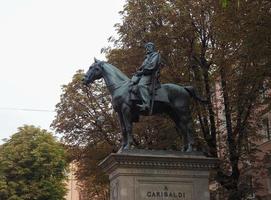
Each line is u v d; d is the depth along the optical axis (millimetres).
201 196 15164
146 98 15273
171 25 25250
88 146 32062
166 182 14992
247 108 24469
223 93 24562
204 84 25234
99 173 32375
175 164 15133
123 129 15578
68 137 32500
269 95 23141
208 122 25969
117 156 14672
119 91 15609
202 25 25141
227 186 24531
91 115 31781
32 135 51156
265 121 25656
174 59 25359
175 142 25375
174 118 16156
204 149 24734
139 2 26812
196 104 24562
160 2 26125
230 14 19047
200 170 15359
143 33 26297
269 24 18031
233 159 24484
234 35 19234
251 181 25281
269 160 25672
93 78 16234
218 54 22156
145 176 14859
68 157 33500
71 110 32000
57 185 49625
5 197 47375
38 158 48938
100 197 44531
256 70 19688
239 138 24688
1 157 49156
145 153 15055
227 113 24734
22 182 47906
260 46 18438
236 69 22016
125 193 14562
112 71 16016
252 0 18391
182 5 25094
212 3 23016
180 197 15008
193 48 25469
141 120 26375
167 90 15930
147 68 15570
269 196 33125
